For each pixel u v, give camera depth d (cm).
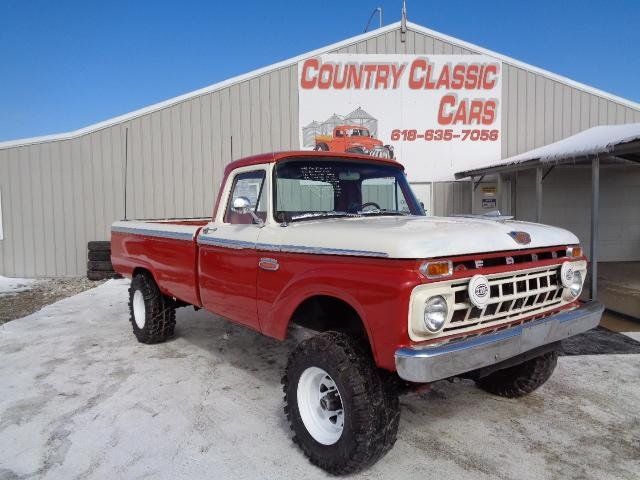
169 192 1177
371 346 279
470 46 1200
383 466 311
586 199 1273
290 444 340
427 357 252
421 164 1217
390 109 1205
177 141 1173
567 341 571
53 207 1151
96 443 343
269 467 311
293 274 337
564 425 366
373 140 1205
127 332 640
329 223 351
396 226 315
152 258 543
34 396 426
